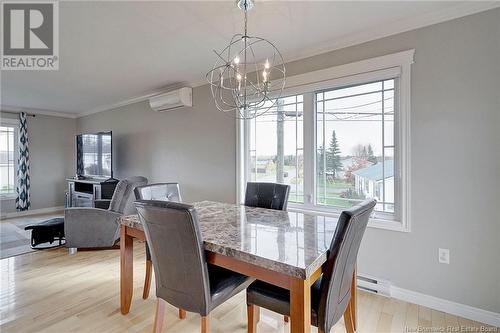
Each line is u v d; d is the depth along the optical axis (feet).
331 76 8.18
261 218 5.99
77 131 19.92
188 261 4.31
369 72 7.51
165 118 13.51
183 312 6.24
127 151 15.67
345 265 4.23
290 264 3.52
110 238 10.59
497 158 5.91
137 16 6.56
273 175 9.93
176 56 9.09
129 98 14.96
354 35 7.60
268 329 5.92
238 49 8.46
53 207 18.92
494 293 5.98
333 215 8.29
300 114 9.21
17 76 11.00
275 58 9.11
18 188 17.29
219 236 4.66
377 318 6.30
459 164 6.32
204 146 11.87
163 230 4.33
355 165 8.16
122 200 10.75
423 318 6.29
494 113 5.93
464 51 6.23
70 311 6.56
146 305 6.84
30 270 8.91
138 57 9.15
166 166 13.51
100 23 6.89
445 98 6.46
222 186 11.26
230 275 5.09
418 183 6.82
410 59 6.87
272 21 6.84
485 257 6.07
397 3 6.07
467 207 6.24
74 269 9.02
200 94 11.96
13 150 17.37
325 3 6.05
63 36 7.58
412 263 6.95
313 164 8.86
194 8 6.23
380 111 7.71
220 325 6.08
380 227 7.38
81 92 13.64
